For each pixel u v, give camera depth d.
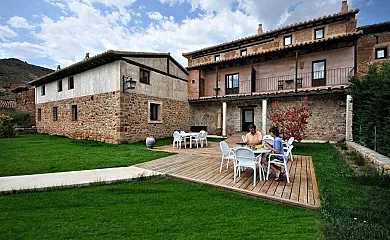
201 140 10.53
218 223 2.84
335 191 3.94
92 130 12.48
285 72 14.91
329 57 13.42
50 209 3.31
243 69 16.64
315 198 3.68
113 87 11.27
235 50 17.88
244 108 15.78
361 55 13.37
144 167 6.06
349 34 11.05
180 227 2.73
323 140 12.50
